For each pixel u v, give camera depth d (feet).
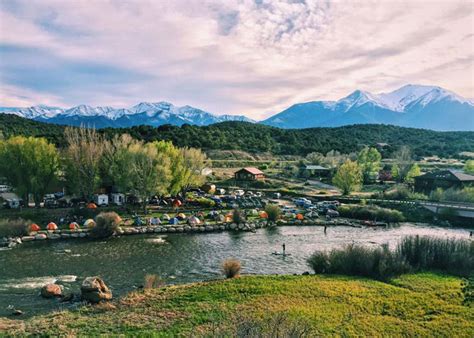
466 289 90.27
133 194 277.85
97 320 83.30
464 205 273.13
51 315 89.45
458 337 75.56
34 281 127.44
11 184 244.42
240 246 187.21
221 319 81.61
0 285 122.62
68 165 258.37
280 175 479.41
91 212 242.37
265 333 60.64
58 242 189.78
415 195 320.50
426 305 92.73
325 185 431.43
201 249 179.73
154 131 589.73
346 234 221.46
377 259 122.83
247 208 295.07
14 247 177.78
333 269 126.21
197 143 592.19
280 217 260.62
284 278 115.85
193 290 104.01
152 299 97.19
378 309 90.07
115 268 144.97
